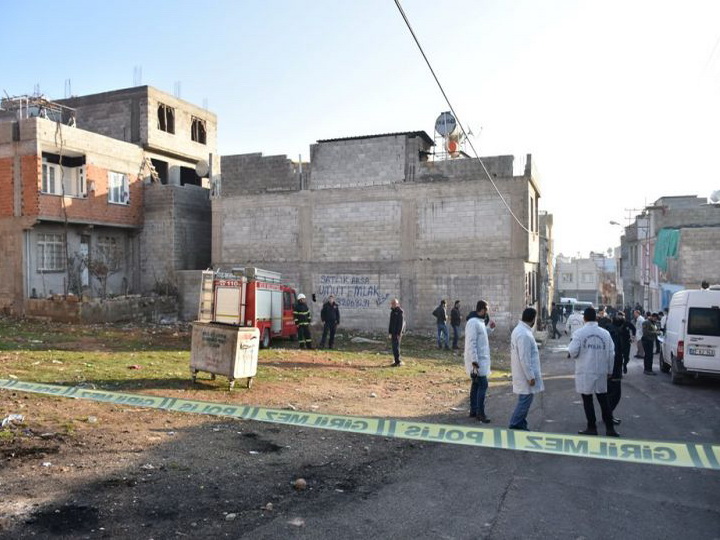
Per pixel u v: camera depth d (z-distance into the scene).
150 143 31.00
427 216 24.70
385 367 15.32
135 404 8.73
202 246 31.42
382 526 4.96
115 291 29.25
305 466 6.55
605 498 5.75
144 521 4.88
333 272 26.11
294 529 4.85
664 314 21.67
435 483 6.14
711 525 5.12
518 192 23.38
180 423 8.02
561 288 91.12
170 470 6.14
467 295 23.98
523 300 23.25
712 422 9.52
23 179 24.95
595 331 8.27
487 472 6.55
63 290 26.66
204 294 18.45
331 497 5.64
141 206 30.23
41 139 24.83
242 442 7.34
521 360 7.99
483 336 9.28
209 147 36.16
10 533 4.51
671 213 36.09
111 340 18.09
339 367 14.67
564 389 12.82
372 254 25.52
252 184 27.86
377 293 25.36
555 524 5.07
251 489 5.74
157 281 29.91
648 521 5.18
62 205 25.61
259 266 27.41
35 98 30.39
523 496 5.77
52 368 11.76
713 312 13.60
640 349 20.95
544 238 36.91
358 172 26.00
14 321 23.00
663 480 6.35
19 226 24.95
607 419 8.26
